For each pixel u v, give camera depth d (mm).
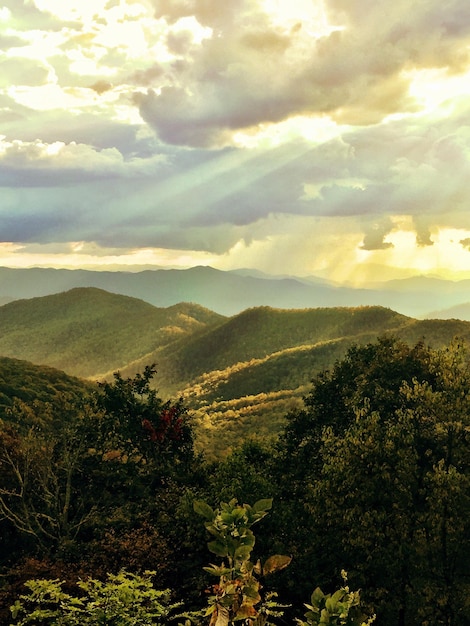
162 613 5816
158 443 39844
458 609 21328
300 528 25125
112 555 22031
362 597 21312
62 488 33406
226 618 2906
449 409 23500
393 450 22766
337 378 32906
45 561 22141
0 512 27219
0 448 32312
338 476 23141
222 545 2959
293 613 20625
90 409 37875
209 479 32031
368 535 21656
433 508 21188
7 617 15477
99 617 5570
